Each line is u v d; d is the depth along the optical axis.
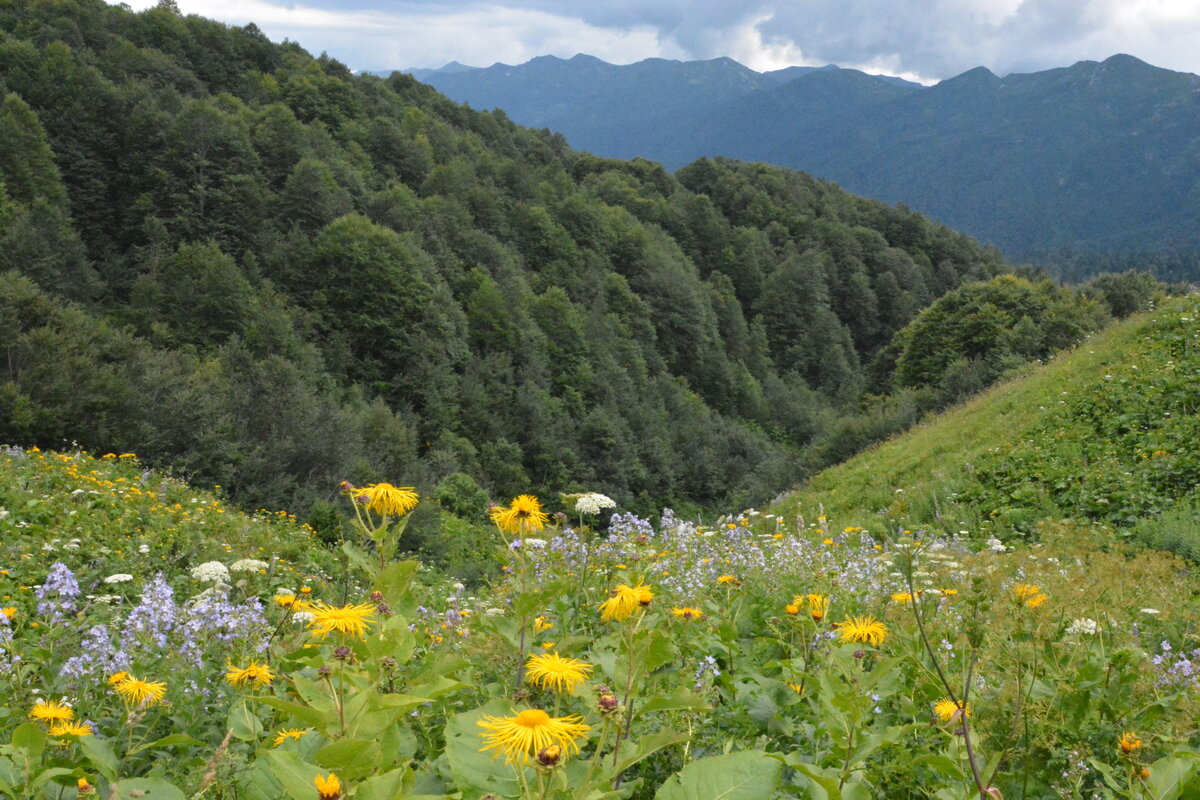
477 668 3.28
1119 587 4.31
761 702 3.02
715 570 5.98
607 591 4.16
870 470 19.33
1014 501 12.17
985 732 2.76
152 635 3.97
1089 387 15.17
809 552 6.67
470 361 68.50
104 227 74.75
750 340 108.12
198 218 72.19
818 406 96.94
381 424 43.41
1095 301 41.66
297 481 30.08
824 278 122.44
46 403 28.23
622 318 92.19
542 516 2.97
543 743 1.40
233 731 2.40
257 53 123.69
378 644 2.11
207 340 54.50
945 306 47.75
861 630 2.93
